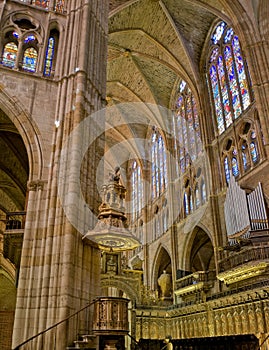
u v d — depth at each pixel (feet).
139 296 82.89
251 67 70.28
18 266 60.80
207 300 73.67
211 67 93.91
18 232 47.80
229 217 69.92
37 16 57.62
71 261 39.73
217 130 86.53
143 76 109.91
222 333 66.44
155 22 93.66
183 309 78.95
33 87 51.44
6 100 49.14
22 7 57.06
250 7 75.72
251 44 72.28
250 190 68.54
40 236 42.63
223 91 86.79
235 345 30.19
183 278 85.87
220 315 68.08
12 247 53.16
